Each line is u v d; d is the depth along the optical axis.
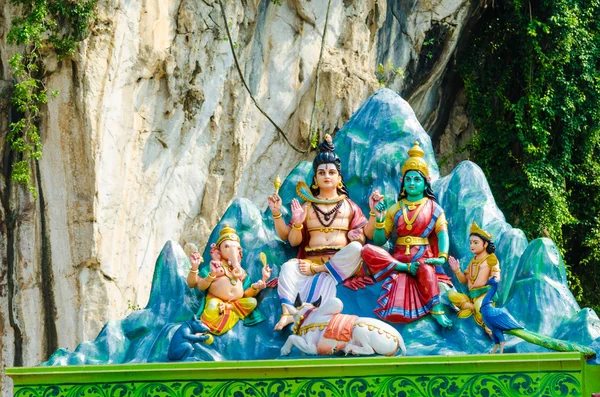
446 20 34.34
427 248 19.09
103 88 28.61
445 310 18.80
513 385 16.72
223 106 31.16
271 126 32.03
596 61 35.62
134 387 17.50
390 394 16.86
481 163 35.69
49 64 28.52
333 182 19.58
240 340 18.84
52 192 28.83
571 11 34.50
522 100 34.66
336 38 32.84
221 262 19.28
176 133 30.28
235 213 20.44
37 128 28.98
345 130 21.28
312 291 18.81
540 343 17.30
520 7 34.94
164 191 30.22
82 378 17.66
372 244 19.36
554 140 35.16
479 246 18.77
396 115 21.02
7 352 29.03
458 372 16.83
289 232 19.61
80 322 28.55
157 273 19.97
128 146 29.30
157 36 29.48
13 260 29.09
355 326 17.66
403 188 19.38
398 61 34.28
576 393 16.62
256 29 31.72
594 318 18.17
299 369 17.09
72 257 28.66
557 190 34.72
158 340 18.91
